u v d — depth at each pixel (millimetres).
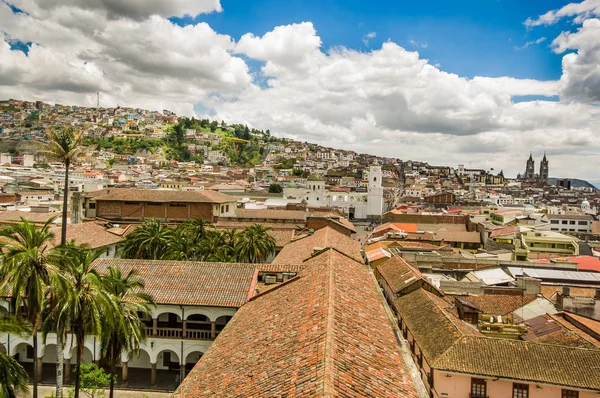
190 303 42562
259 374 20281
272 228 88875
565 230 145875
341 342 20781
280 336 24125
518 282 61938
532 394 35969
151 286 44438
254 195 190125
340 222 104562
